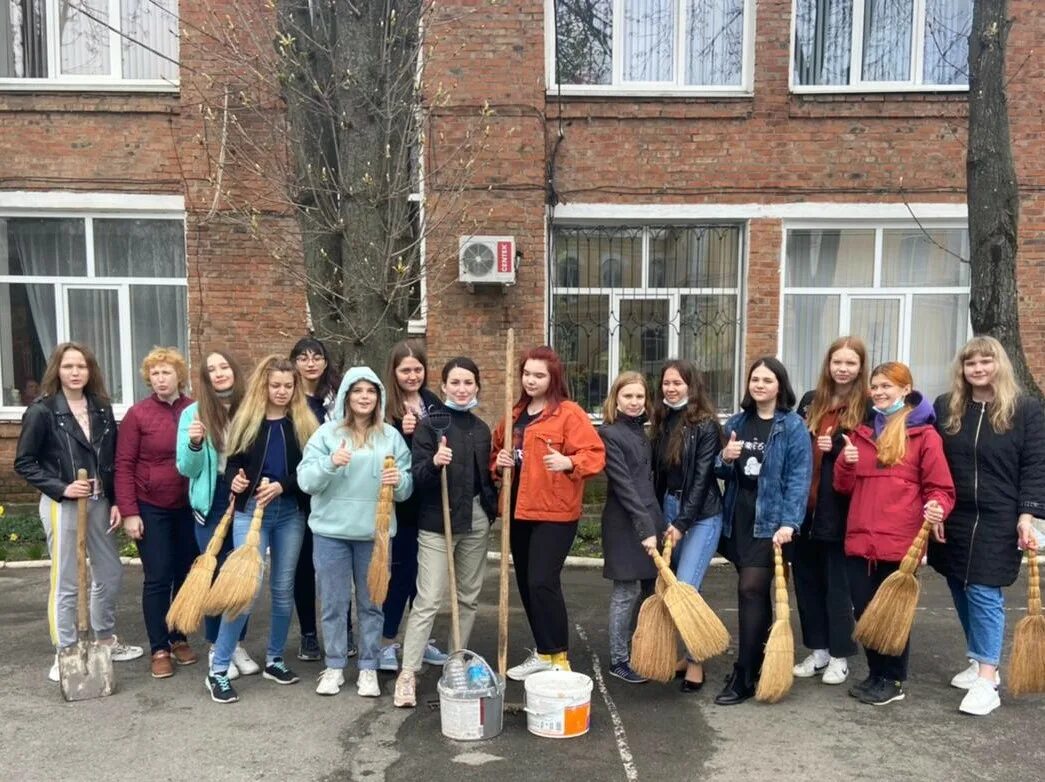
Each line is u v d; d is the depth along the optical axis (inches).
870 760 139.1
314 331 246.7
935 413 162.4
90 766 137.4
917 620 214.8
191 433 160.9
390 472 156.6
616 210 324.2
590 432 161.3
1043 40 312.5
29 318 335.6
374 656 164.9
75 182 321.4
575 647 195.2
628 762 138.4
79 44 327.0
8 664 184.1
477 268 311.4
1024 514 154.3
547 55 322.7
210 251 321.4
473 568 169.6
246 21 271.9
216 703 161.2
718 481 167.8
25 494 332.8
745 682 162.7
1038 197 318.0
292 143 254.2
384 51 230.8
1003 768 136.5
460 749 143.0
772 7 317.1
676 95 319.9
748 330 330.0
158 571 172.6
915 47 328.2
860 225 330.3
